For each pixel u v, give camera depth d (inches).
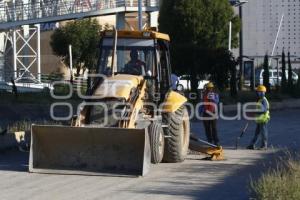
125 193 528.7
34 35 2674.7
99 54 711.7
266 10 4128.9
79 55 2469.2
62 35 2479.1
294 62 3154.5
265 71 1990.7
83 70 2484.0
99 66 708.7
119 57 708.7
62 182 580.7
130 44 708.0
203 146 755.4
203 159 748.0
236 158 760.3
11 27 2349.9
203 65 1748.3
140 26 1577.3
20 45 2805.1
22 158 741.9
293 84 2073.1
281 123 1291.8
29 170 633.0
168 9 2098.9
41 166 640.4
